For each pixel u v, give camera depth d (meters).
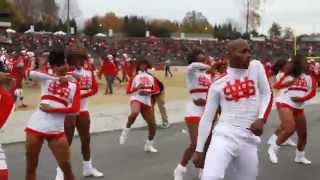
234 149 5.53
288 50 79.94
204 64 8.58
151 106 11.40
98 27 102.62
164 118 15.47
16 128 13.69
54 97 7.00
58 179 8.25
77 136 13.09
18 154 11.06
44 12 92.19
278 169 9.95
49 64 7.12
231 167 5.69
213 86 5.67
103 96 26.28
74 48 8.45
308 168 10.11
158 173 9.54
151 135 11.55
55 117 7.04
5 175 5.63
